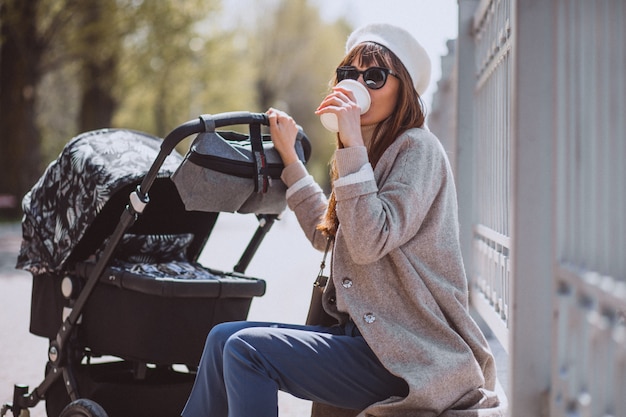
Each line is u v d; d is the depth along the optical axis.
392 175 2.64
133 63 23.64
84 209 3.34
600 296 1.84
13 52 21.91
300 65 43.12
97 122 24.69
